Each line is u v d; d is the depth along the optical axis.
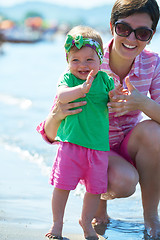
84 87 2.73
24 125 6.91
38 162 5.01
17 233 2.81
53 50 22.89
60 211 2.84
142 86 3.33
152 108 3.03
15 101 9.03
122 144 3.28
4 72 13.90
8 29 44.72
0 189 3.93
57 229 2.79
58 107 2.95
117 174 2.88
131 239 2.86
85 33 2.94
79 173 2.84
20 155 5.32
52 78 12.30
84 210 2.85
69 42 2.92
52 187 4.07
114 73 3.28
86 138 2.81
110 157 3.07
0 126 6.85
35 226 2.99
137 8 2.96
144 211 3.14
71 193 4.05
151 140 3.01
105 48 3.30
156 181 3.07
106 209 3.31
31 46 28.56
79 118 2.85
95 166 2.81
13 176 4.41
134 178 2.90
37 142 5.98
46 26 54.00
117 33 3.06
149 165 3.06
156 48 14.98
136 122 3.44
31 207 3.46
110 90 3.03
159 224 3.04
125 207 3.69
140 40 3.04
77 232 2.94
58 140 2.94
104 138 2.88
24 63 16.44
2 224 2.99
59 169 2.83
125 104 2.95
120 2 3.04
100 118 2.89
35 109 8.23
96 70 2.94
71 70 2.95
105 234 2.97
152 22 3.05
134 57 3.16
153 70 3.32
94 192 2.81
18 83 11.53
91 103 2.89
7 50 24.28
